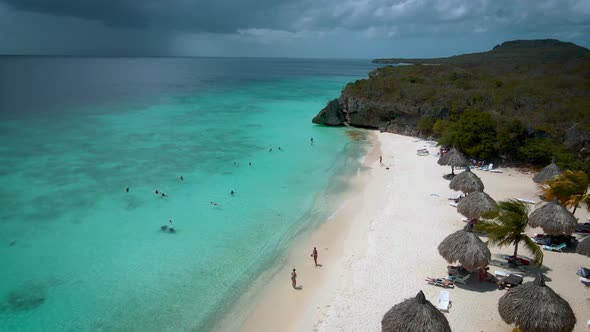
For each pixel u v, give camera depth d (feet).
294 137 185.57
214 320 61.82
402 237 85.30
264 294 68.18
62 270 74.18
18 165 134.00
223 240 86.48
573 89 207.92
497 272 70.64
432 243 82.38
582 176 85.20
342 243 84.64
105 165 136.36
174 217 97.25
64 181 120.16
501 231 69.36
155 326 60.39
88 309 63.82
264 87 443.32
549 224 77.82
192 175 127.85
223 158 147.64
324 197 111.14
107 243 84.12
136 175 126.82
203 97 333.42
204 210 101.60
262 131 197.26
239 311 63.87
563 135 140.87
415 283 68.95
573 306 62.39
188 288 69.72
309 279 72.23
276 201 108.17
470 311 61.52
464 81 247.70
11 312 62.64
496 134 139.44
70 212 98.78
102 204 103.86
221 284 71.00
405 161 144.36
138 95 336.49
